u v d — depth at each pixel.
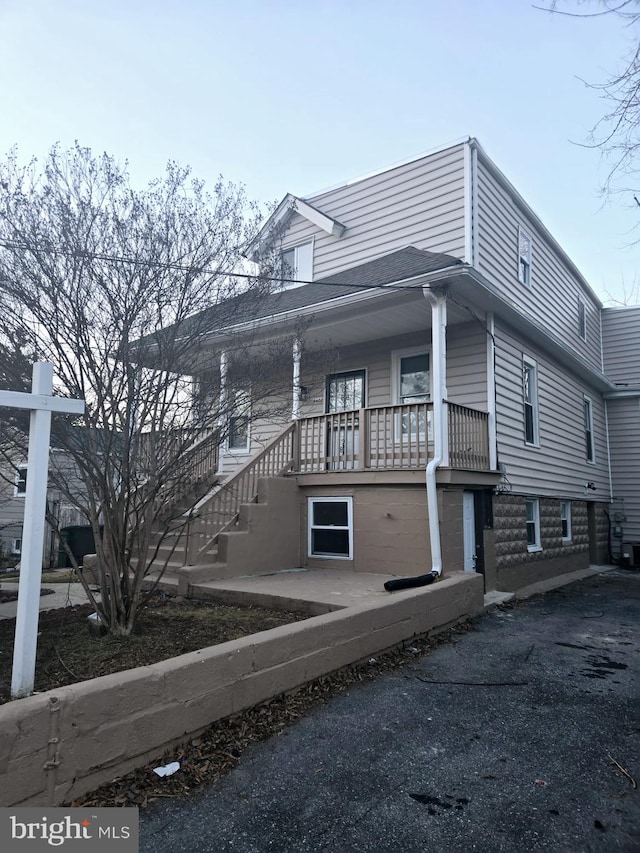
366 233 11.70
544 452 11.89
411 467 8.11
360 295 8.67
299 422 9.60
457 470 8.04
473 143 10.20
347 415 9.03
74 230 4.28
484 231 10.41
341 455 9.03
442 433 7.91
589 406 15.73
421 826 2.75
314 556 8.99
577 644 6.30
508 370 10.22
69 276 4.23
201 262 4.84
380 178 11.57
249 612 5.97
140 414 4.67
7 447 4.54
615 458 16.92
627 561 15.77
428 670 5.18
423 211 10.76
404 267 9.20
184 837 2.60
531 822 2.80
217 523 7.97
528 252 12.40
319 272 12.37
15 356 4.15
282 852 2.52
